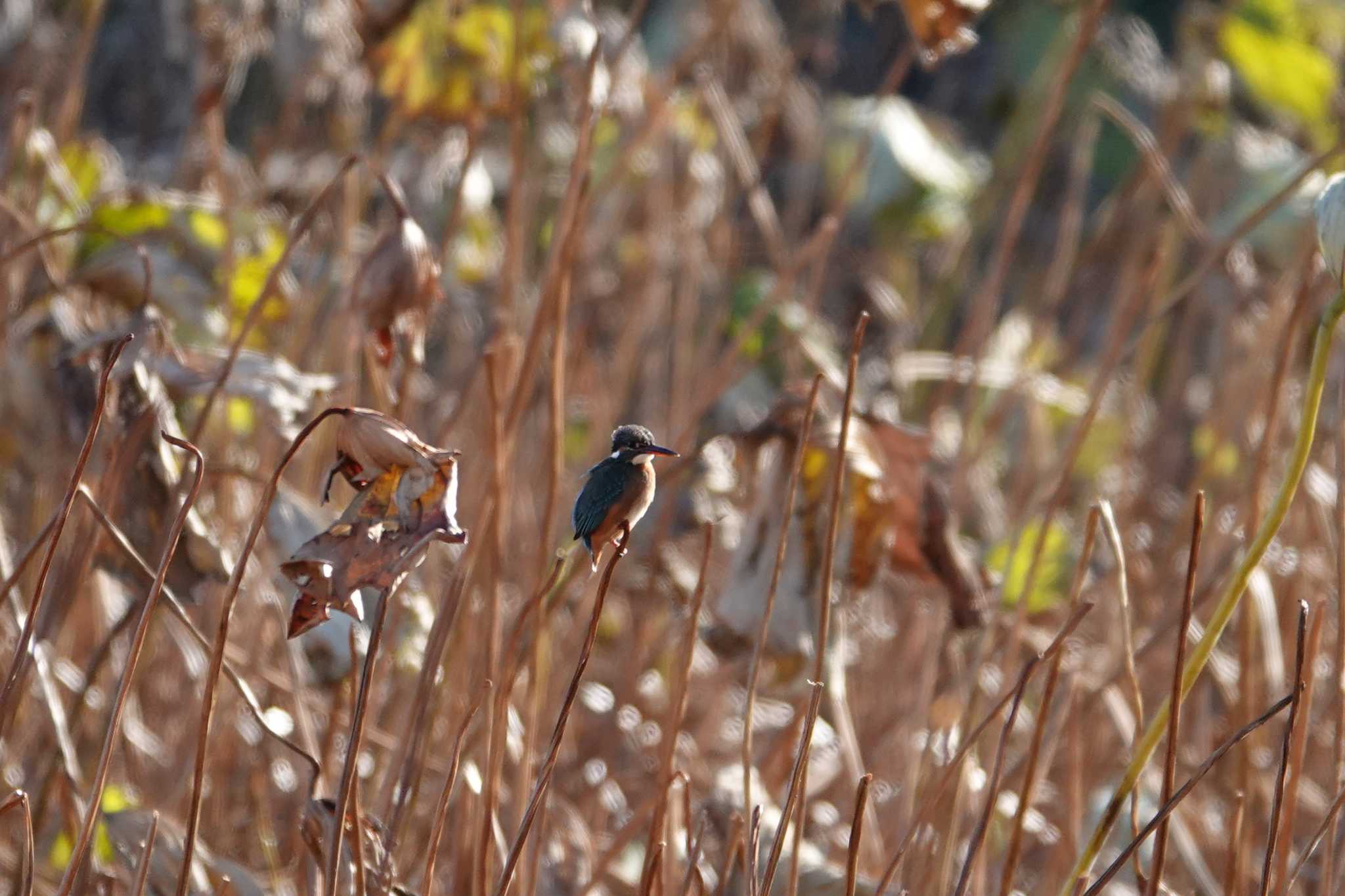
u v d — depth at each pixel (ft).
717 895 68.59
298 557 67.62
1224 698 70.85
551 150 77.61
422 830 69.77
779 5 107.14
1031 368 72.13
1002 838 69.77
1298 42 72.49
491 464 68.95
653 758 70.85
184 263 70.03
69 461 70.23
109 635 69.10
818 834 70.44
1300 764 68.54
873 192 85.56
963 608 69.56
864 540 69.26
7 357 70.23
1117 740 70.85
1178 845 69.36
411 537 67.62
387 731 69.92
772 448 69.46
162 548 68.80
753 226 91.91
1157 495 73.31
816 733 69.21
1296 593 71.05
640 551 70.64
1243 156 76.69
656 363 72.69
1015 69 107.96
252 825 69.87
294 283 71.51
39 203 70.44
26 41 73.92
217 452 70.28
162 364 68.90
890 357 80.12
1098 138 108.88
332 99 72.84
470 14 70.03
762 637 68.49
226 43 71.26
